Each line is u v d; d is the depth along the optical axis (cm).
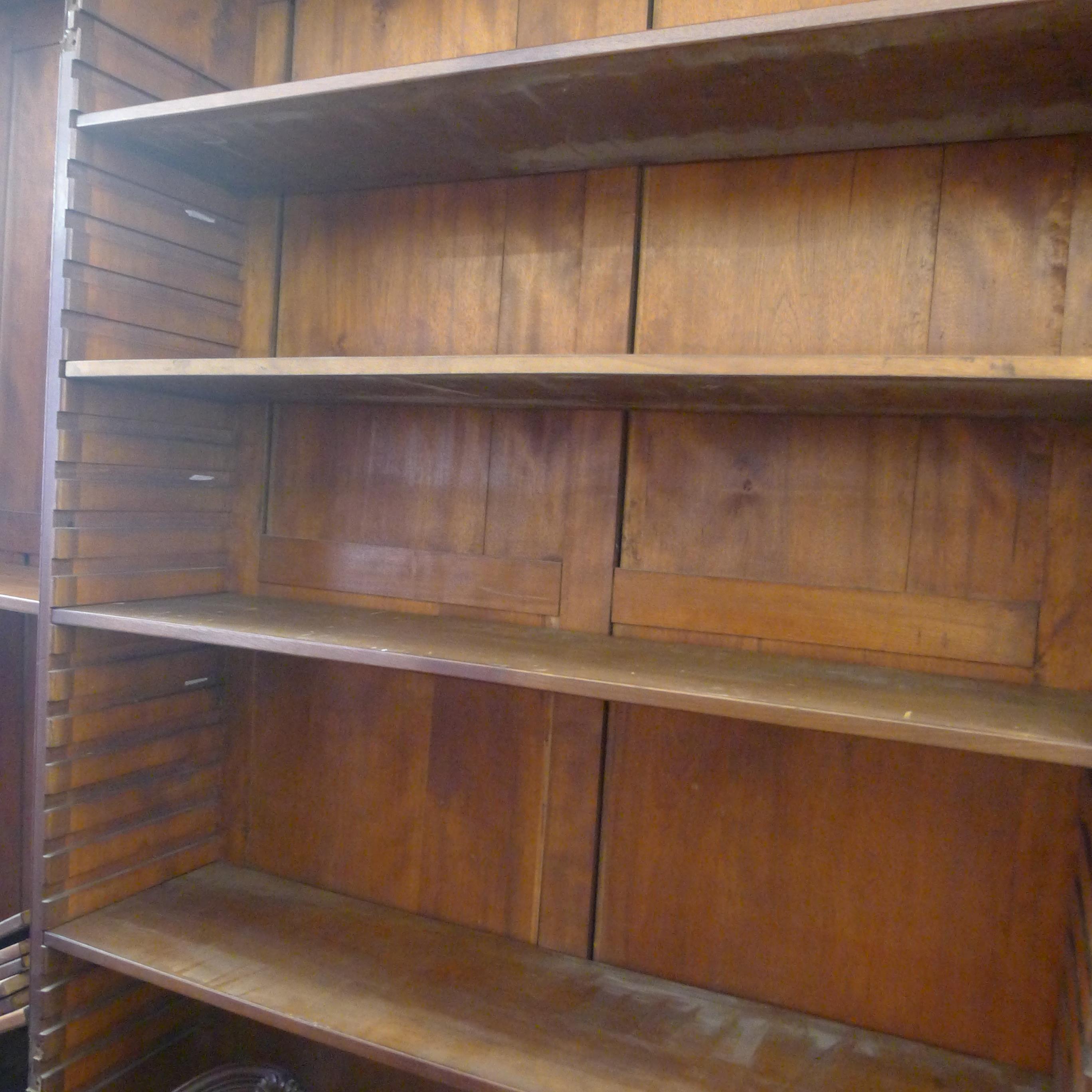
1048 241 129
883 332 138
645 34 111
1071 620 129
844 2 135
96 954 152
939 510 136
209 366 139
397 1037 133
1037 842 132
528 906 161
